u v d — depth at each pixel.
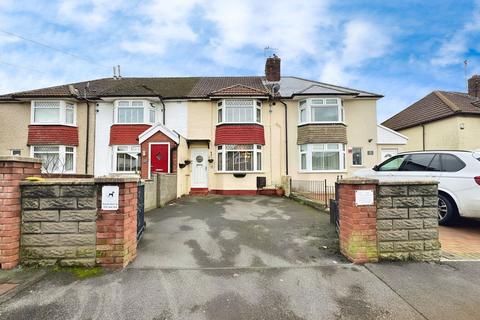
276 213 7.88
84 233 3.66
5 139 14.19
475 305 2.82
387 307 2.79
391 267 3.75
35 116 13.98
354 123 14.66
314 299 2.96
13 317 2.56
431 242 4.00
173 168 12.02
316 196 10.73
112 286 3.18
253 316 2.65
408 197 4.01
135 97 13.94
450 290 3.12
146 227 6.05
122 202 3.71
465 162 5.82
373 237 3.94
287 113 14.63
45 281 3.26
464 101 16.61
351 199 4.02
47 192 3.65
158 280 3.36
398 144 14.54
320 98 14.03
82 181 3.67
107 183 3.70
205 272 3.63
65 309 2.71
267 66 16.94
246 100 14.04
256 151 13.76
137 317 2.61
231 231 5.73
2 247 3.49
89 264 3.64
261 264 3.93
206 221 6.72
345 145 14.16
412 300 2.92
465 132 14.64
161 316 2.63
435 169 6.16
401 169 6.68
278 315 2.66
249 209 8.62
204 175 14.04
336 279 3.43
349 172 14.30
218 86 16.47
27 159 3.74
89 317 2.59
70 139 14.05
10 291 2.99
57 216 3.64
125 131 13.94
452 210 5.85
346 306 2.82
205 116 14.50
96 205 3.69
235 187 13.48
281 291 3.13
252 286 3.25
